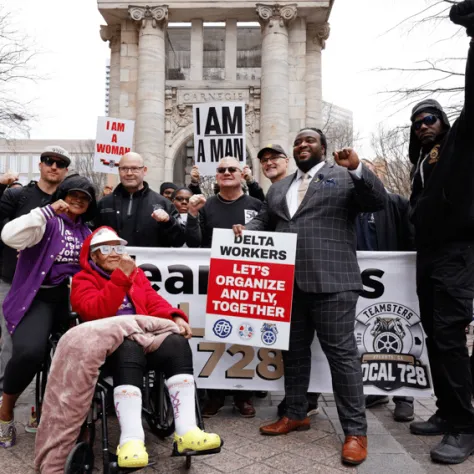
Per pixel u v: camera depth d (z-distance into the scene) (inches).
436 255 154.4
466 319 148.6
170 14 800.3
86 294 141.6
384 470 138.3
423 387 176.7
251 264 167.0
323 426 173.5
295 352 166.9
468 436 149.4
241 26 949.8
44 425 125.1
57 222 158.1
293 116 789.2
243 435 164.6
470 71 130.5
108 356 129.6
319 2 765.3
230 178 199.0
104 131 347.9
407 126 467.2
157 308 152.0
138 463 115.1
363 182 144.2
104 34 841.5
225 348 182.4
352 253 160.2
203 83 805.9
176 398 129.4
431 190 151.4
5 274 197.2
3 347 182.4
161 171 782.5
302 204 161.2
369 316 180.5
